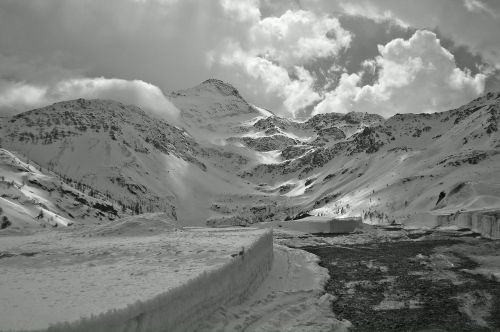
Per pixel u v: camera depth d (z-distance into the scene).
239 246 29.64
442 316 24.09
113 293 16.36
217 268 21.05
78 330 12.17
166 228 45.97
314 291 28.78
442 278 34.34
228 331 18.62
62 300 15.28
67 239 41.25
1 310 13.83
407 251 51.47
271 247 38.94
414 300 27.59
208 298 19.47
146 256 28.25
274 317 22.17
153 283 18.30
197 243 33.78
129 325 13.91
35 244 36.84
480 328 22.00
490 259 42.91
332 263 42.53
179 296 16.83
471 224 83.75
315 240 65.94
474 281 32.97
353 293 29.52
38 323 12.23
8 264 26.59
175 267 23.08
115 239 40.25
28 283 19.08
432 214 118.19
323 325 21.53
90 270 23.20
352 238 69.12
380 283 32.72
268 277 32.19
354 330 21.55
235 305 22.98
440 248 53.66
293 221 88.94
